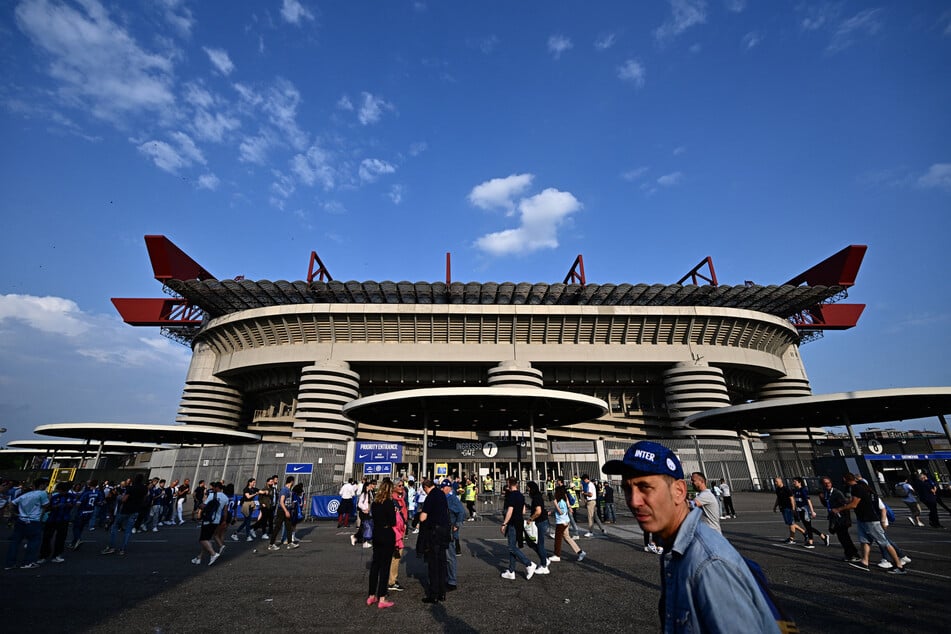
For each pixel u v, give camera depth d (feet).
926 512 74.43
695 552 6.00
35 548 34.65
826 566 31.91
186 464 91.45
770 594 5.88
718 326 180.04
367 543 45.44
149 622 21.13
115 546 41.96
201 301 181.37
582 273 184.96
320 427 155.02
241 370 179.73
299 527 62.95
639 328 178.40
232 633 19.71
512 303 180.04
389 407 108.17
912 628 19.19
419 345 171.63
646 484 7.04
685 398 170.50
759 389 206.39
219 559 38.19
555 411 115.34
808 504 41.50
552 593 25.99
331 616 22.09
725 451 116.16
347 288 169.68
